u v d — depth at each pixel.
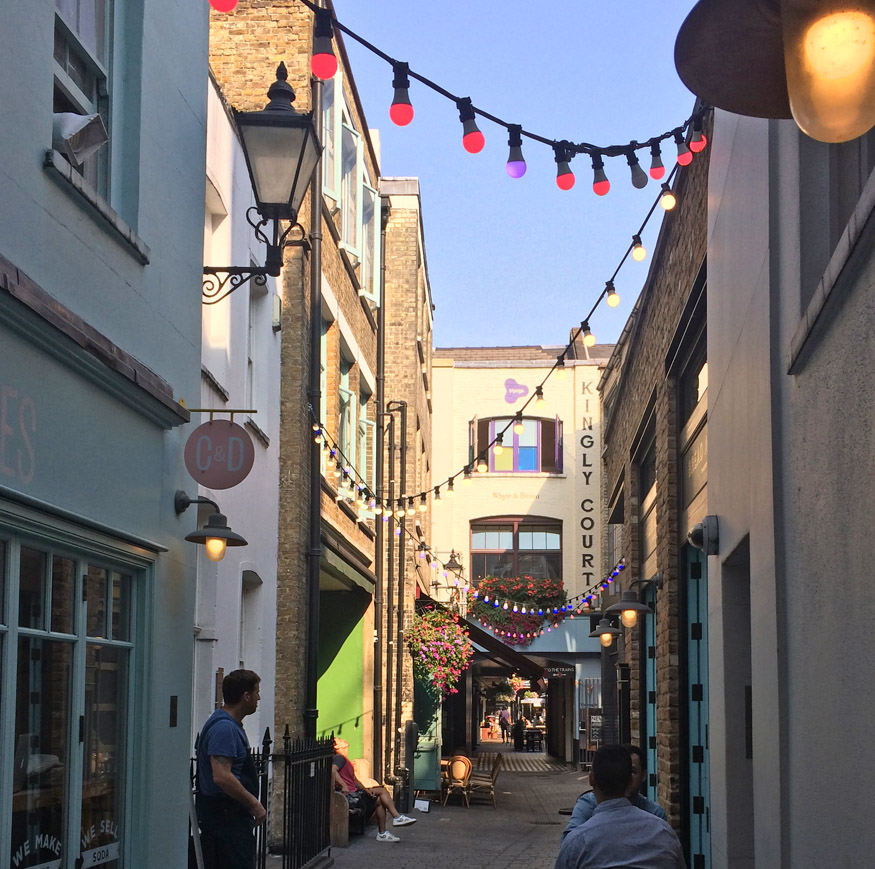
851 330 4.47
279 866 11.91
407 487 24.09
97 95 6.99
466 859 13.66
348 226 17.41
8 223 5.31
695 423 10.51
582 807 5.21
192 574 8.20
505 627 33.91
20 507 5.29
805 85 2.51
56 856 5.84
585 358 42.31
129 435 6.96
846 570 4.59
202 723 10.41
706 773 10.46
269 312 13.02
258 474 12.54
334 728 19.64
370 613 20.12
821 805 5.12
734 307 7.75
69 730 6.08
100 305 6.50
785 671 6.06
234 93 13.91
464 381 38.06
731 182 7.82
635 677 15.95
